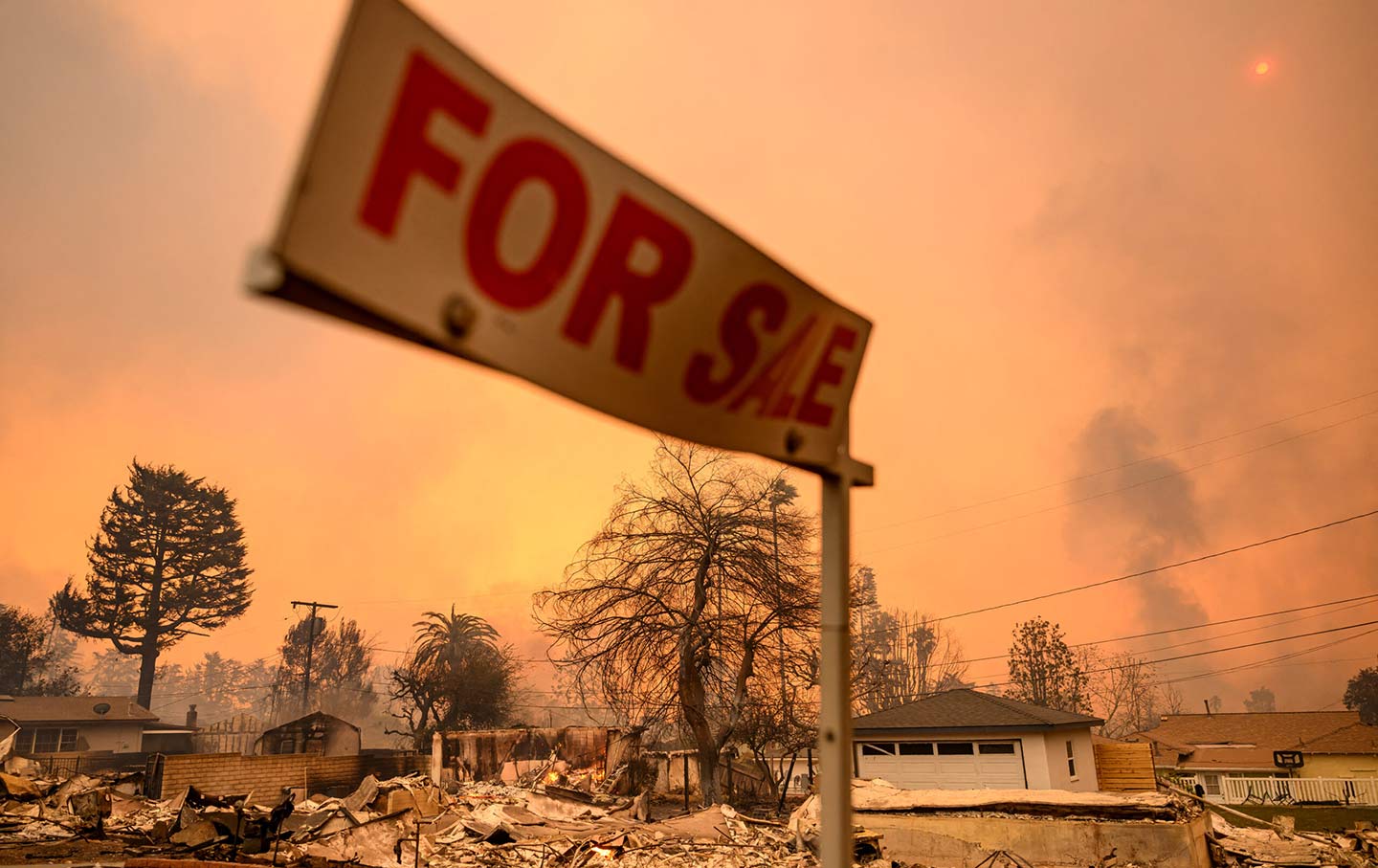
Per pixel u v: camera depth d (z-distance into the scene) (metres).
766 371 1.57
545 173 1.27
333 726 43.09
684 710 28.69
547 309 1.27
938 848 17.55
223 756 24.72
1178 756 49.09
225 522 101.88
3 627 89.31
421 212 1.13
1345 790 42.88
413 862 16.56
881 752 23.41
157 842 17.42
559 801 23.27
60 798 21.00
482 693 53.06
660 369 1.42
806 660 29.55
